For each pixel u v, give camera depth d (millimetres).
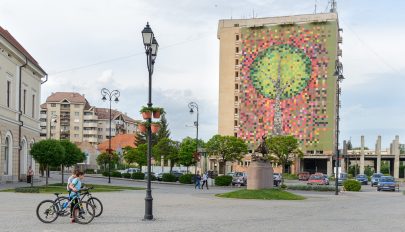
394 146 112188
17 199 25016
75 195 15445
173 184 55812
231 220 17188
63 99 146750
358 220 17828
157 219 16906
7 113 42188
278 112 112750
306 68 111500
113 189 38469
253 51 116375
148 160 17109
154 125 17359
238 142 77125
